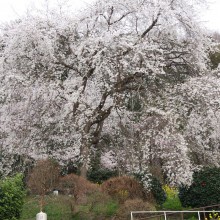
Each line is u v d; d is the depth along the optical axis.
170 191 12.07
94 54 12.97
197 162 13.81
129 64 12.94
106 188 10.65
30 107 12.80
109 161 14.30
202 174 10.65
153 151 12.17
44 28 13.20
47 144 13.56
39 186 11.13
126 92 14.18
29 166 13.18
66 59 13.62
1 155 13.38
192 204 10.59
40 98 12.74
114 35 12.57
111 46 12.72
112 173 13.89
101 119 13.55
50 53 12.74
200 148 13.55
